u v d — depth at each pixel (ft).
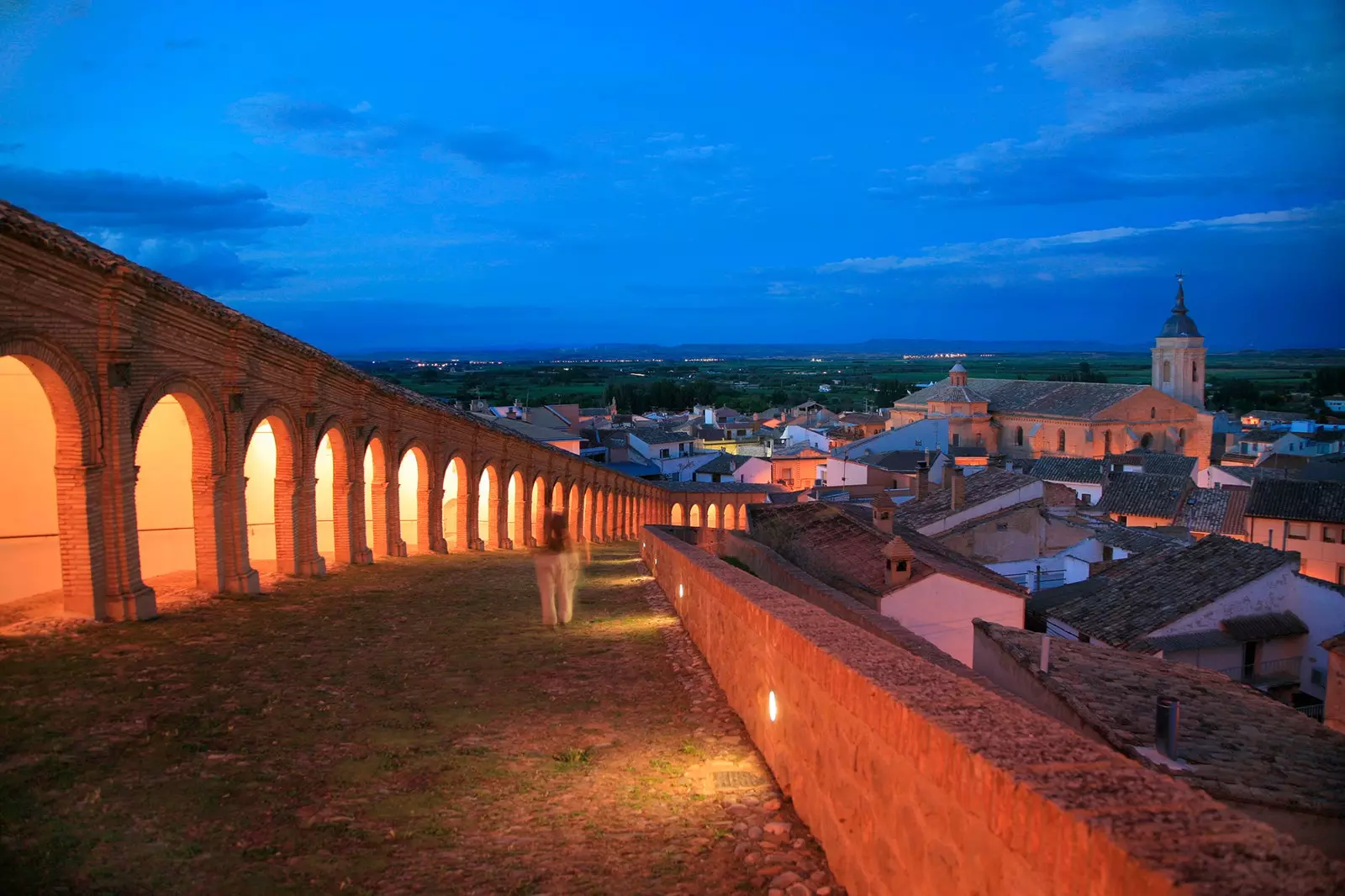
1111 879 12.15
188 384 65.98
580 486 189.88
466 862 25.32
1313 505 183.42
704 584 49.06
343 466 94.89
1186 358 452.76
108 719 36.45
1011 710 18.78
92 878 23.31
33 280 50.90
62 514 55.36
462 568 100.01
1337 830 39.55
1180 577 112.68
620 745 35.63
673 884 24.04
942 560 117.08
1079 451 374.63
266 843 26.17
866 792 21.72
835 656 24.61
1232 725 49.98
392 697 42.22
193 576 74.84
